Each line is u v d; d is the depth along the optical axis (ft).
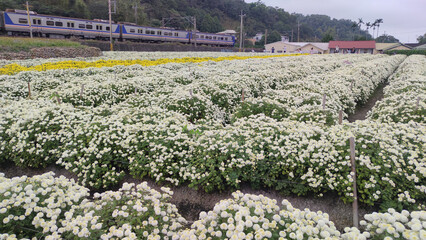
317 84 35.73
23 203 10.00
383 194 12.76
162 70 49.29
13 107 22.56
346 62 72.90
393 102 25.66
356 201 12.74
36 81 36.83
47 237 8.75
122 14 225.56
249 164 15.38
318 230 8.96
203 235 9.20
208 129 20.39
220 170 15.66
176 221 11.37
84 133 18.40
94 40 126.72
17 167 19.38
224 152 15.58
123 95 33.04
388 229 8.31
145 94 31.22
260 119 19.89
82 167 16.29
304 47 239.71
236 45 286.46
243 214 9.53
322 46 239.09
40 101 24.88
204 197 15.78
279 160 14.96
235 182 14.94
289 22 451.12
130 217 10.14
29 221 9.71
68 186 11.51
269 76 43.34
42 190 10.33
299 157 14.39
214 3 393.91
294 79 47.14
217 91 31.22
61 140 18.34
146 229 9.98
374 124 17.67
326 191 14.25
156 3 292.61
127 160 17.38
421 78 37.91
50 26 114.11
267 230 9.12
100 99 31.07
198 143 16.75
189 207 15.17
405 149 14.32
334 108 25.76
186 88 31.91
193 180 15.57
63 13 188.03
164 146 16.83
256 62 68.59
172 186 16.72
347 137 14.76
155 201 11.01
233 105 31.81
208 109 27.35
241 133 17.34
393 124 18.71
